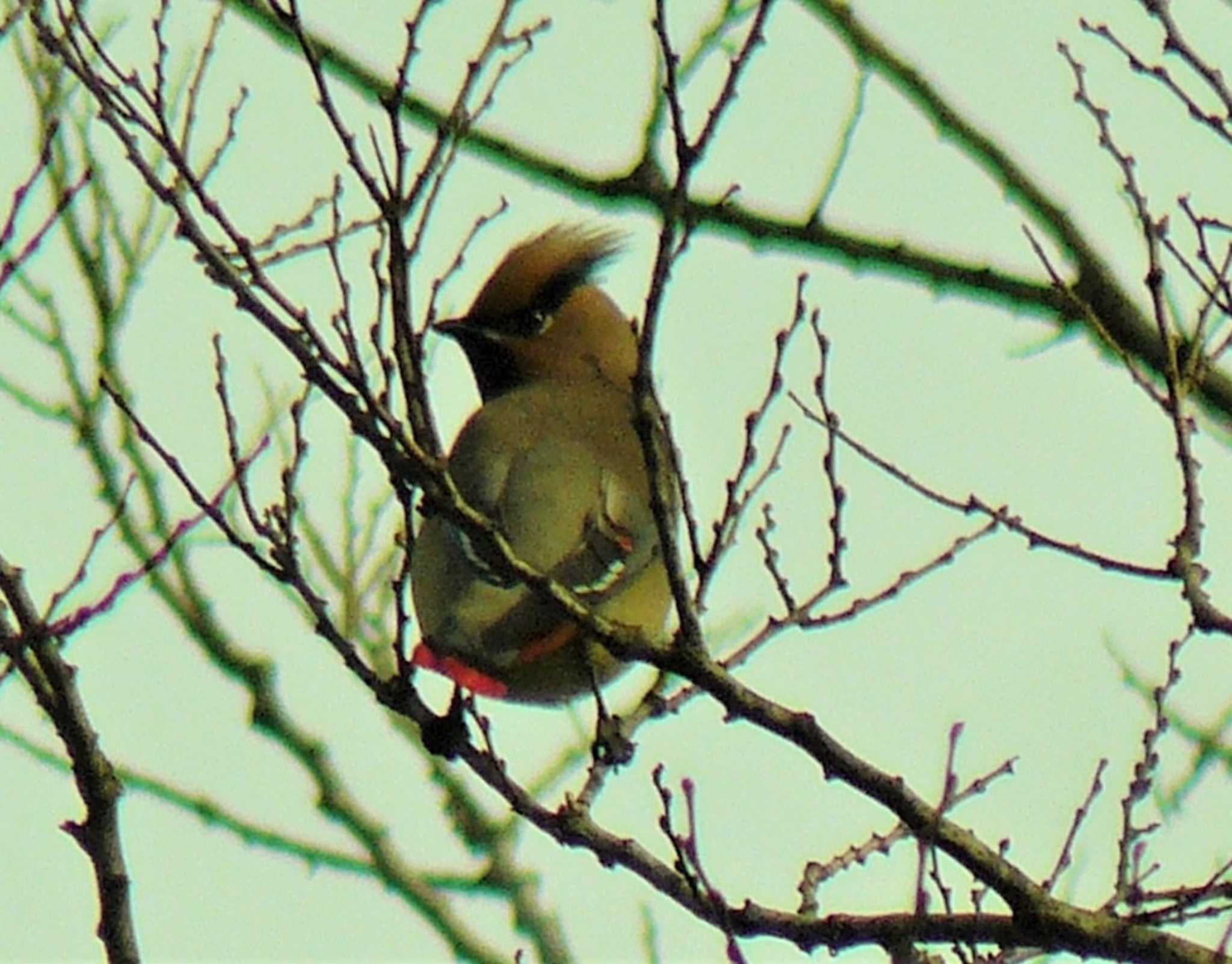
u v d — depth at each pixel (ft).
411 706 31.96
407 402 28.73
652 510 29.63
